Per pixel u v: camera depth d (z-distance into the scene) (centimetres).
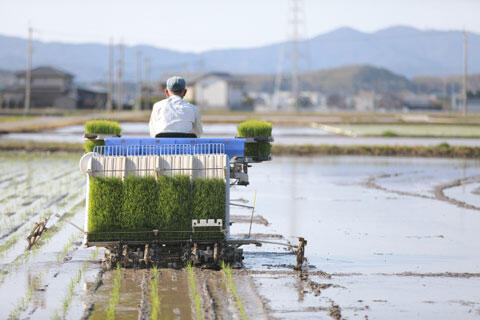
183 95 1332
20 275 1145
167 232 1152
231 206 2072
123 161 1147
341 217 1866
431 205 2128
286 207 2059
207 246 1196
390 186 2658
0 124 6875
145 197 1145
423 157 4200
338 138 5456
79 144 4331
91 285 1073
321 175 3070
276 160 3916
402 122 8762
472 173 3216
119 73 13312
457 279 1157
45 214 1808
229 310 936
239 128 1288
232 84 19712
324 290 1067
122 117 9169
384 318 915
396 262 1294
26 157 3831
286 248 1418
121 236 1145
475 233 1631
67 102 15288
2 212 1845
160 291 1030
